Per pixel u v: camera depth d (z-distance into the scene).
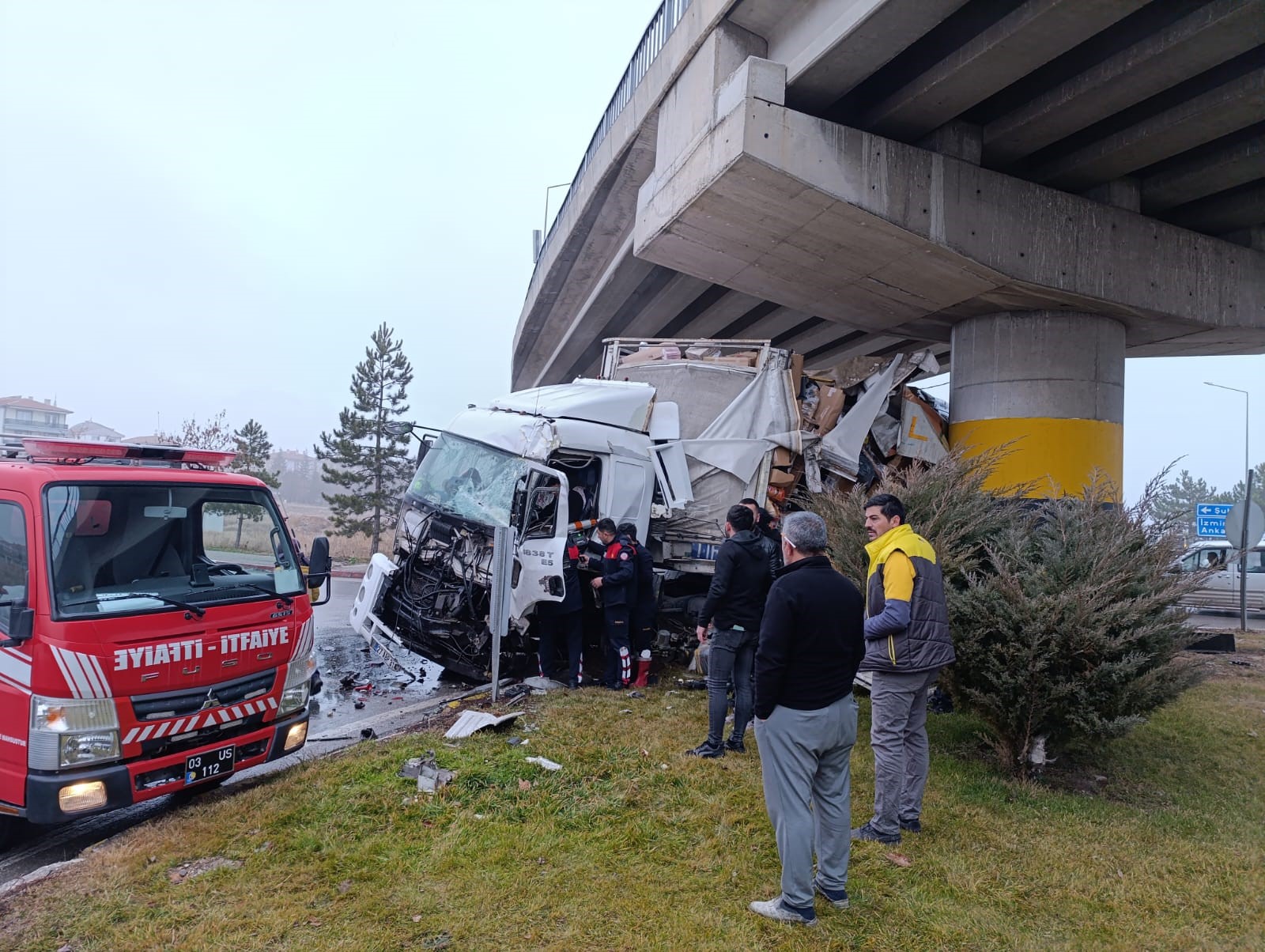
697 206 9.82
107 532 4.32
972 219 9.73
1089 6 6.89
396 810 4.38
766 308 17.55
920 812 4.65
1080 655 4.89
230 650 4.55
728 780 4.96
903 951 3.26
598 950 3.18
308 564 5.39
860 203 9.07
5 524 4.21
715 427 9.13
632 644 7.75
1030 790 5.15
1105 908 3.72
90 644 3.95
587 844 4.09
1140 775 5.68
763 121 8.63
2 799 3.92
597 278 19.33
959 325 11.94
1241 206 10.93
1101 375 10.98
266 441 28.73
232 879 3.65
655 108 11.23
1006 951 3.30
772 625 3.32
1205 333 11.92
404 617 7.95
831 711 3.37
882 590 4.25
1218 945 3.41
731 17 9.05
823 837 3.56
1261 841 4.56
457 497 7.93
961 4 7.30
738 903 3.56
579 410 8.29
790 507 9.48
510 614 7.38
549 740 5.60
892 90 9.39
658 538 9.04
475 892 3.59
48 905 3.45
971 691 5.19
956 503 6.20
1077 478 10.71
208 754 4.43
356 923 3.33
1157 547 5.32
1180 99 8.79
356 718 6.68
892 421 10.71
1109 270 10.54
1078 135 9.95
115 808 4.02
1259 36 7.14
